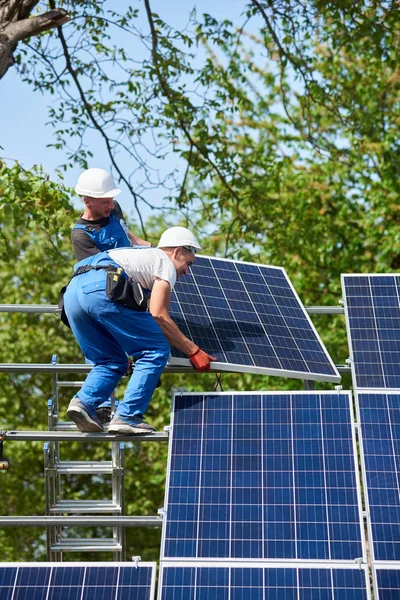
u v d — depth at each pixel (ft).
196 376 80.59
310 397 23.17
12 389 82.84
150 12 63.77
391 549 19.57
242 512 20.47
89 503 27.73
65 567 19.90
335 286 78.74
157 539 85.20
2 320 83.66
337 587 18.97
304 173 81.00
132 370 24.84
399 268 80.64
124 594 19.21
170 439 22.27
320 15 64.18
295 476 21.17
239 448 21.93
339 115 69.72
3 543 84.53
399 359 24.82
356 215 82.17
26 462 86.07
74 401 22.53
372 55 66.49
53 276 86.07
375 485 20.92
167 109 65.57
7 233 78.79
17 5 40.81
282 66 66.95
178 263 23.25
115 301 21.70
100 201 25.26
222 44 66.74
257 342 25.43
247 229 70.44
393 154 79.97
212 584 19.11
